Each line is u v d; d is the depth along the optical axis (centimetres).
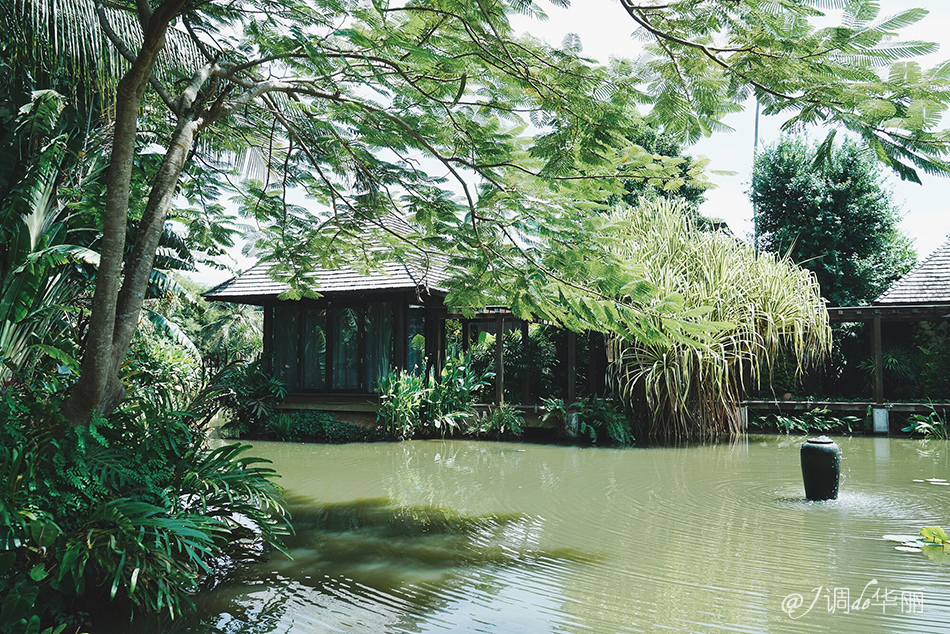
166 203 464
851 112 321
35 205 552
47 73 556
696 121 413
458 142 548
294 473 901
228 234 759
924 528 532
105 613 402
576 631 371
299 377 1447
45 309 576
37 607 375
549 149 478
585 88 407
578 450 1112
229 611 407
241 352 1619
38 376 554
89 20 483
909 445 1156
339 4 402
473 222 570
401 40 387
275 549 538
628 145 476
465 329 1535
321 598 428
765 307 1209
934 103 295
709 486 785
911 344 1662
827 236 1934
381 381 1293
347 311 1424
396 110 541
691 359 1172
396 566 492
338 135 603
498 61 416
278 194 703
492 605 412
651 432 1217
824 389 1750
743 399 1302
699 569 475
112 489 433
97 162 651
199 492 470
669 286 1128
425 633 370
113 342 436
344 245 780
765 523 605
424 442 1243
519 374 1481
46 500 374
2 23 486
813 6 284
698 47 349
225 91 532
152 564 393
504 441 1245
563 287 582
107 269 416
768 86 355
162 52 571
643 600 416
